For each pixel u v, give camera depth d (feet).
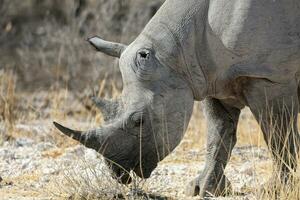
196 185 77.56
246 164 87.76
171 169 87.30
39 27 189.26
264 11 72.43
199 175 78.18
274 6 72.64
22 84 163.43
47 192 76.79
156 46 72.90
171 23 73.36
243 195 76.13
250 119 116.16
